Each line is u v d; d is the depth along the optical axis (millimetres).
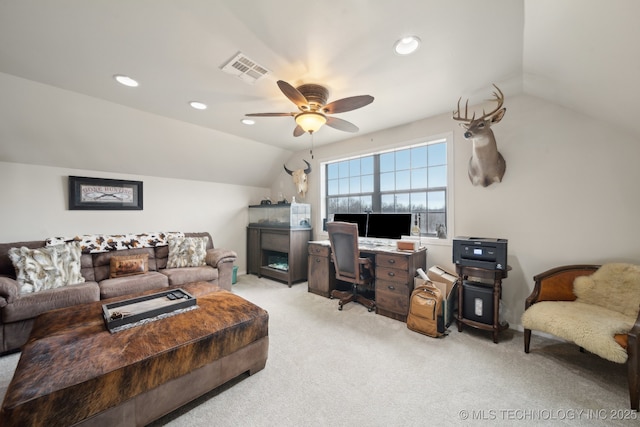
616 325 1641
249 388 1707
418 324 2492
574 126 2287
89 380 1175
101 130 3027
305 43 1754
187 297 2076
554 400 1583
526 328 2098
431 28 1606
